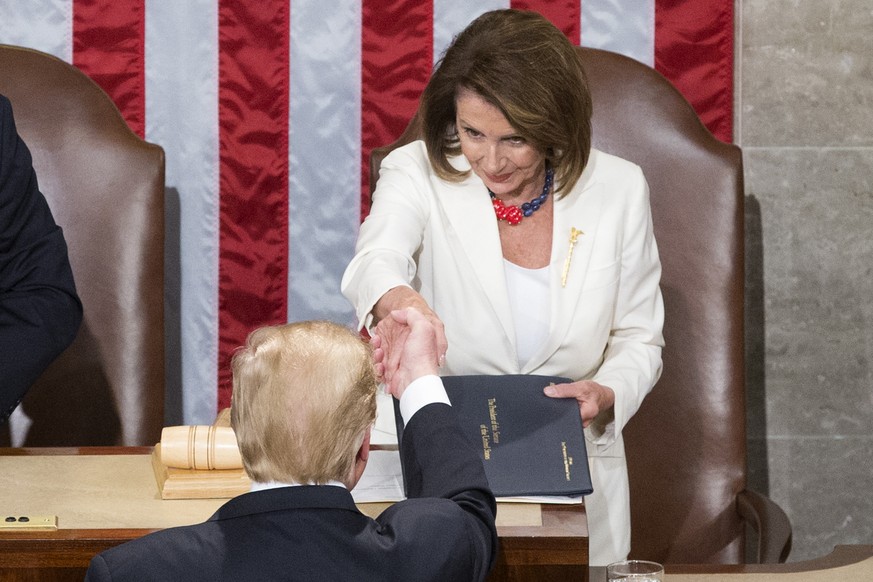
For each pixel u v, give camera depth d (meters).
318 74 11.85
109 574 4.84
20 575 6.14
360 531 5.15
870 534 12.64
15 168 9.06
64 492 6.98
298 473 5.15
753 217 12.21
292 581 4.96
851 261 12.26
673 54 11.78
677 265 10.77
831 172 12.12
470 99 7.78
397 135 11.93
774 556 9.25
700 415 10.83
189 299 12.09
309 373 5.15
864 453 12.54
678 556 10.91
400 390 6.38
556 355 8.55
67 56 11.76
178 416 12.25
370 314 7.55
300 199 12.03
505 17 8.00
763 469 12.56
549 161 8.49
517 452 6.96
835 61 11.97
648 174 10.74
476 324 8.48
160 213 10.90
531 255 8.70
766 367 12.42
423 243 8.70
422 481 5.88
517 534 6.26
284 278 12.12
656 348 8.92
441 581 5.21
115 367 10.88
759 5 11.90
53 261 9.13
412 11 11.77
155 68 11.80
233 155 11.91
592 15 11.76
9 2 11.67
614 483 8.74
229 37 11.78
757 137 12.09
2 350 8.77
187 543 5.00
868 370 12.42
